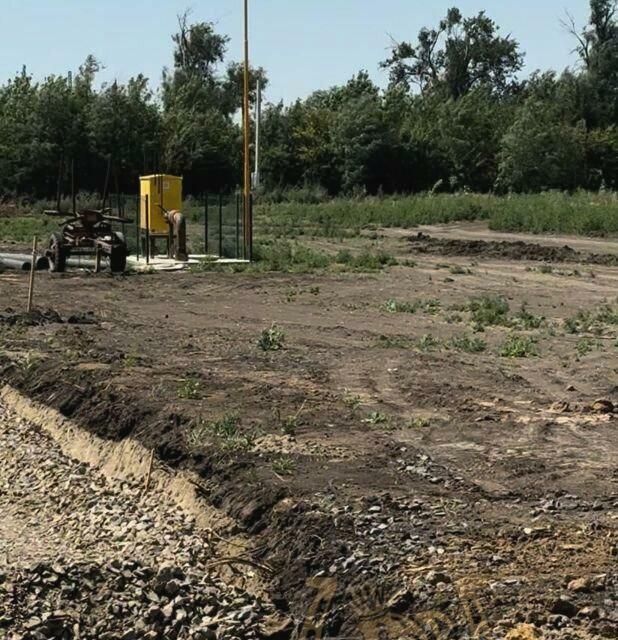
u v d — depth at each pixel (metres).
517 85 102.00
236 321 19.56
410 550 7.50
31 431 12.44
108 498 9.99
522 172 73.75
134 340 16.86
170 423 11.02
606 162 76.06
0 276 27.59
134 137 69.31
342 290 24.56
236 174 74.56
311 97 91.25
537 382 13.76
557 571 7.04
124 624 7.12
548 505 8.55
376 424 11.26
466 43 101.75
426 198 60.09
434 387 13.08
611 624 6.27
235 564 7.97
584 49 83.38
